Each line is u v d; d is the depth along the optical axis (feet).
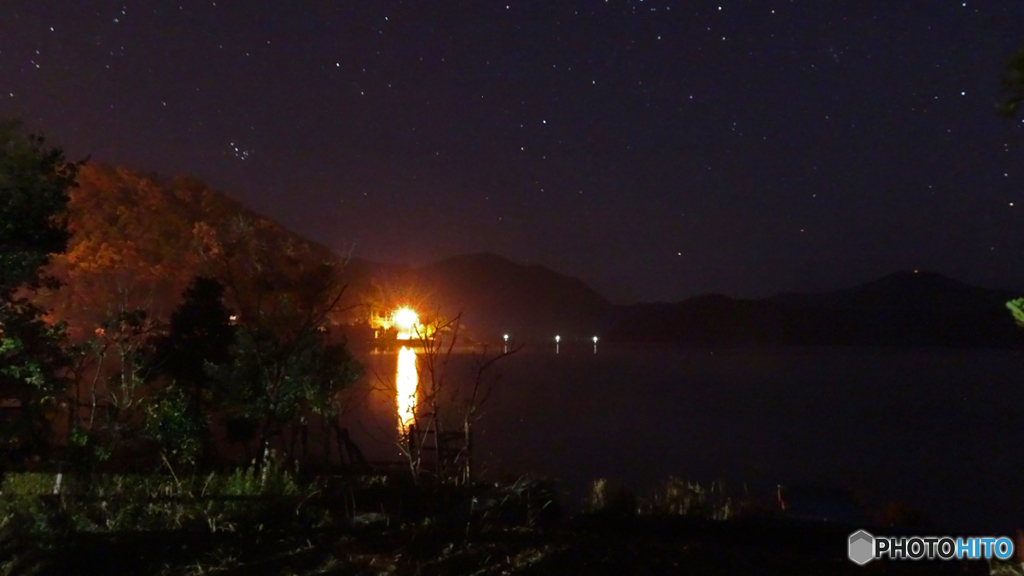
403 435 47.96
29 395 35.06
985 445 85.66
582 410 114.11
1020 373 197.36
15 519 30.30
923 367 220.64
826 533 30.53
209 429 47.34
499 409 112.16
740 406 125.18
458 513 33.45
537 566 24.17
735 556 25.38
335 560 25.66
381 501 36.94
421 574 24.38
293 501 34.35
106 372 43.96
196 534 29.58
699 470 67.00
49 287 35.83
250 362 45.27
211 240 49.62
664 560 24.67
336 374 48.67
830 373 198.80
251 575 24.84
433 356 51.39
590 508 35.81
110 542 28.55
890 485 61.46
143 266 71.56
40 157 33.06
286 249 50.49
